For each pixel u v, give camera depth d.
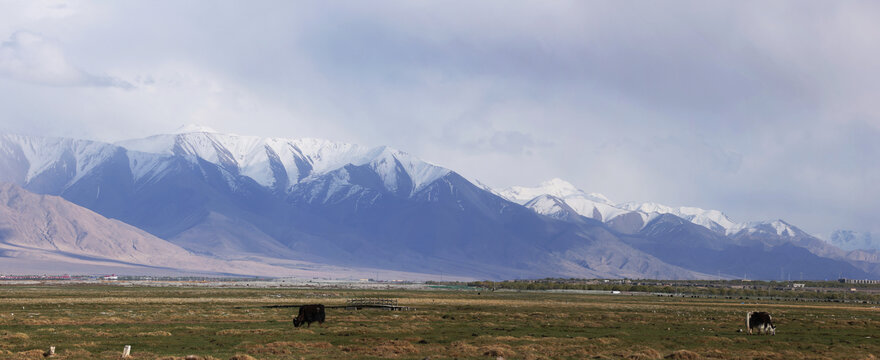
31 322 93.06
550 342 78.00
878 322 115.12
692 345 78.12
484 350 69.19
